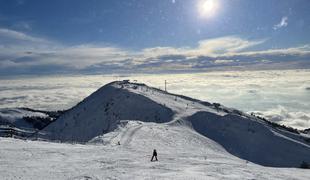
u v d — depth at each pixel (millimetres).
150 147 64062
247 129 141375
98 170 34375
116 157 43875
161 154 51969
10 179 28266
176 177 31922
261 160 119625
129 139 72500
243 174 37125
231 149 123625
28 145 48938
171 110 160125
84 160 40281
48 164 36250
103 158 42438
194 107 176750
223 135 137375
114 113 173375
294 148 128125
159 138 84750
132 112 169625
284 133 152250
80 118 193875
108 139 69188
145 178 30844
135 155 47312
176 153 55500
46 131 195250
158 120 154125
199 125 146000
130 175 32094
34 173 31250
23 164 35312
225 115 155000
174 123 136875
